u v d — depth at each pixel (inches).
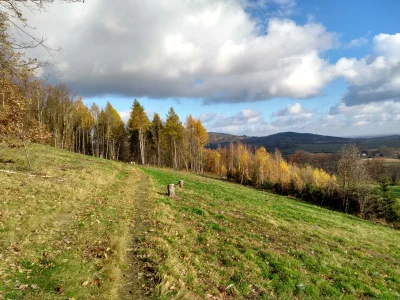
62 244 349.4
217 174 3582.7
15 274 260.2
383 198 1667.1
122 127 2827.3
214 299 293.4
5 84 344.8
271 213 857.5
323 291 359.6
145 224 499.2
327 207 1915.6
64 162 1078.4
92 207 539.2
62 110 2279.8
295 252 484.1
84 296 249.9
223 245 454.0
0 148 1043.3
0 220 369.1
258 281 350.0
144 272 319.9
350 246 621.3
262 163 2883.9
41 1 213.9
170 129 2352.4
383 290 395.5
